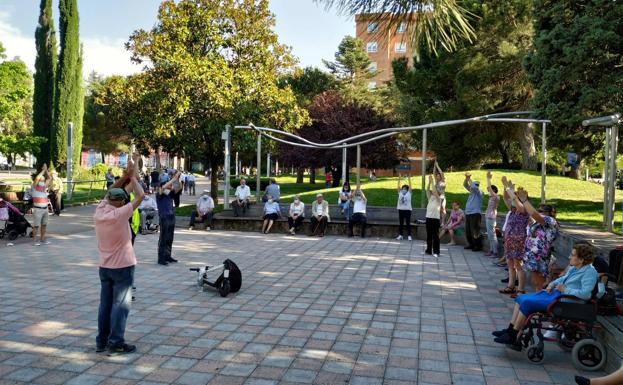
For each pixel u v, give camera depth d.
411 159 56.25
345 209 17.94
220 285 8.12
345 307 7.54
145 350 5.52
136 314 6.93
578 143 19.89
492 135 27.70
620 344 4.89
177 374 4.87
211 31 21.70
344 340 6.00
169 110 20.52
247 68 22.59
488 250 13.76
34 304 7.33
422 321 6.86
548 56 15.65
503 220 16.44
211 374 4.88
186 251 12.72
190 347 5.64
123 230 5.36
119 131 53.66
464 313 7.30
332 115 34.22
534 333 6.24
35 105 35.25
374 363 5.26
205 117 21.11
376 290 8.72
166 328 6.32
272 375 4.88
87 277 9.25
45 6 35.16
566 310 5.35
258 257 12.04
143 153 23.36
